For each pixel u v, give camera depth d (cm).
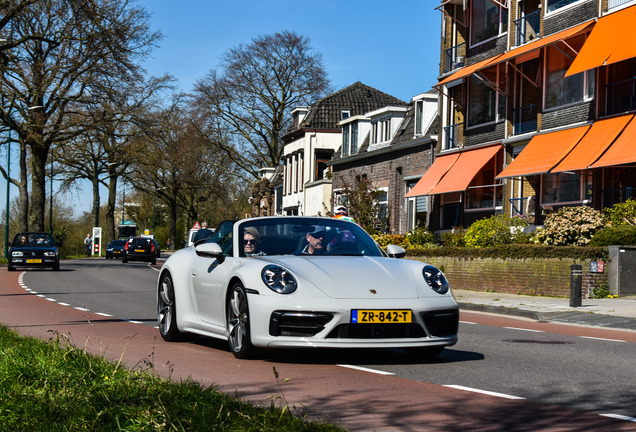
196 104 6050
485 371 726
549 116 2503
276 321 717
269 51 5922
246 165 6419
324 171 5353
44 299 1720
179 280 913
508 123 2761
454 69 3219
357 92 6041
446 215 3259
